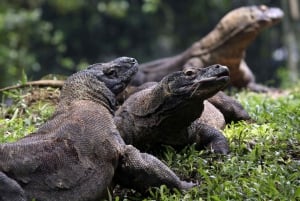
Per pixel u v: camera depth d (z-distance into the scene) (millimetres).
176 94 13977
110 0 53062
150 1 45812
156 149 14758
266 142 14625
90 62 54406
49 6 52594
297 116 16375
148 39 54812
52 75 20250
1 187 10992
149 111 14359
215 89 13891
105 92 13102
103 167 12227
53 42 46094
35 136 12102
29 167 11484
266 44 52938
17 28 44500
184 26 54562
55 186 11625
